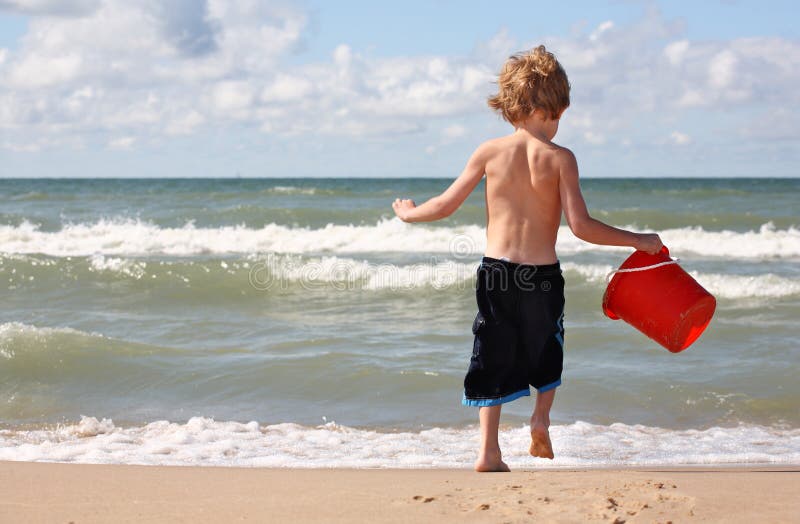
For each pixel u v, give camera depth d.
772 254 13.48
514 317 2.73
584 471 2.88
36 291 9.05
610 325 7.22
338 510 2.12
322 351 6.22
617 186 46.53
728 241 14.48
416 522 1.97
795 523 1.96
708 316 2.94
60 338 5.98
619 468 3.46
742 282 9.34
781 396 5.09
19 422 4.53
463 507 2.10
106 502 2.29
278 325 7.40
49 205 21.31
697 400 5.01
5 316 7.82
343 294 9.05
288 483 2.62
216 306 8.50
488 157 2.82
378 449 3.93
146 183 54.53
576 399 5.02
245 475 2.84
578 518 1.96
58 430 4.36
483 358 2.79
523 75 2.79
